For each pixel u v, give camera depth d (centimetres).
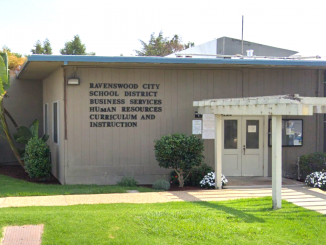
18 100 1705
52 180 1298
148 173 1210
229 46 2008
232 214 745
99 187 1081
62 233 613
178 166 1091
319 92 1320
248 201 883
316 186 1095
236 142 1291
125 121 1200
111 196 940
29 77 1596
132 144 1205
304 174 1266
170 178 1200
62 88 1174
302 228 668
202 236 612
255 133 1299
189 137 1100
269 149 1302
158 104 1218
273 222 703
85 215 704
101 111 1186
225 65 1193
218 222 681
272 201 815
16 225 649
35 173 1237
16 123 1697
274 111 776
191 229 637
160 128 1220
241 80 1266
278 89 1291
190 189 1087
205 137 1093
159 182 1085
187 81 1234
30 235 611
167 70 1221
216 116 1070
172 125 1225
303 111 720
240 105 897
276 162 804
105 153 1191
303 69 1305
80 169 1177
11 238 599
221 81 1253
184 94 1232
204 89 1243
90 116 1180
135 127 1206
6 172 1460
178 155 1080
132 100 1202
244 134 1293
